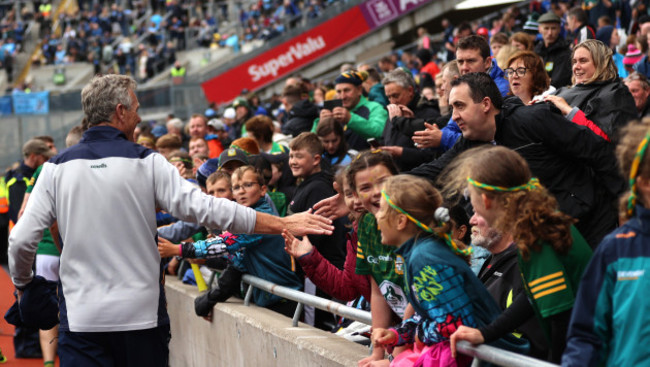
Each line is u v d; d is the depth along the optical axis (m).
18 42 30.22
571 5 11.45
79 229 3.53
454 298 2.70
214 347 5.31
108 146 3.60
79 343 3.52
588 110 4.06
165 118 18.91
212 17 26.42
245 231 3.62
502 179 2.55
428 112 5.73
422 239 2.81
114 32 29.39
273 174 5.94
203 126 8.12
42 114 18.41
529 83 4.46
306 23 20.02
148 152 3.63
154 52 26.14
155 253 3.62
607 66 4.11
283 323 4.45
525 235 2.52
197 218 3.57
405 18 18.98
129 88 3.72
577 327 2.27
